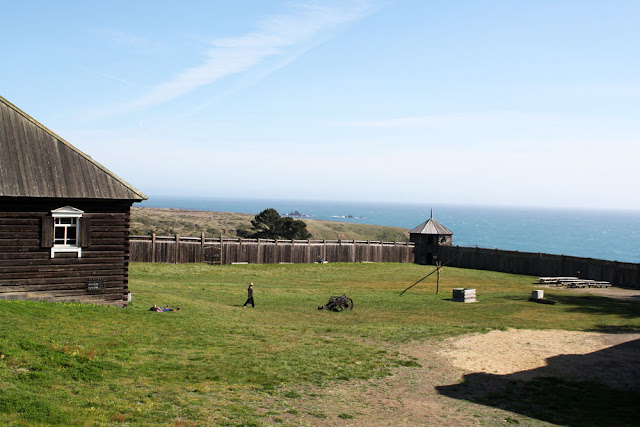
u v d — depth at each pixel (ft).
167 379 49.75
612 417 46.83
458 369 62.03
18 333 54.85
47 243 74.28
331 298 104.06
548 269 170.19
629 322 91.30
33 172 74.43
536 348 72.18
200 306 91.25
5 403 37.27
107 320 69.15
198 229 397.60
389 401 49.57
